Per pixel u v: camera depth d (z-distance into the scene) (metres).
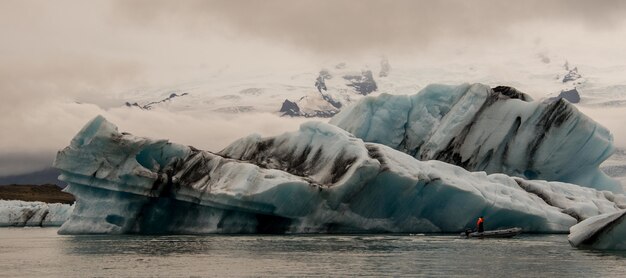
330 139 123.62
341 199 115.50
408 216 121.50
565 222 122.25
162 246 94.62
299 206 115.50
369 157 116.25
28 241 114.69
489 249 87.00
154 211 120.31
